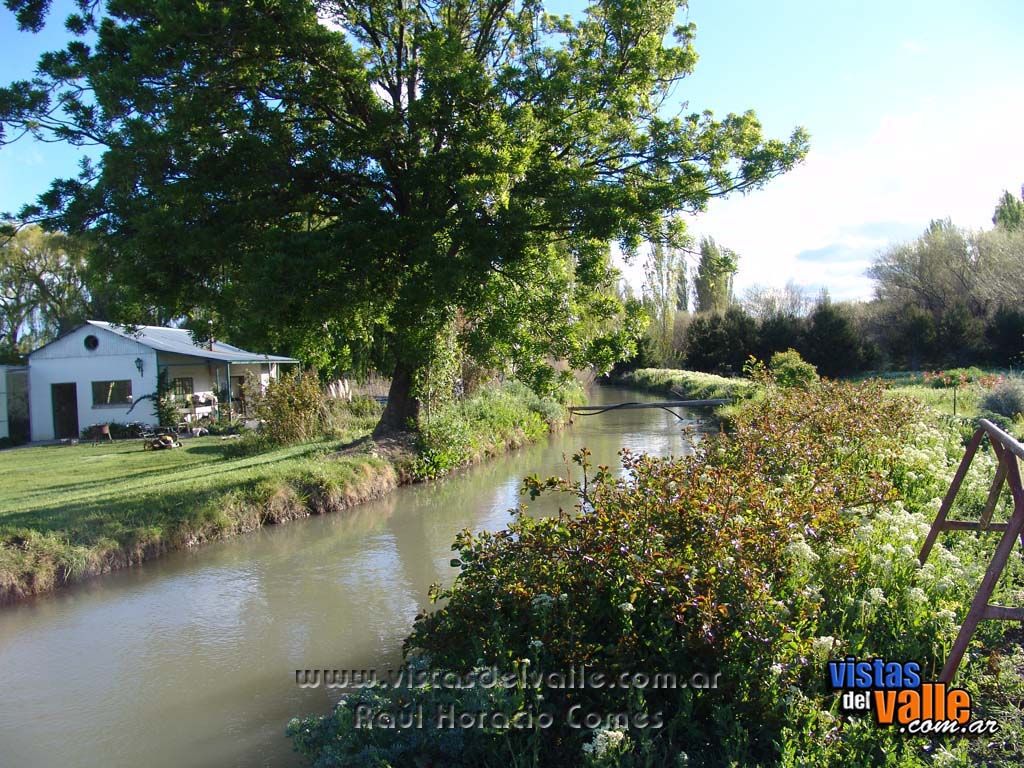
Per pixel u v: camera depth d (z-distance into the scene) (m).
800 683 3.71
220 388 28.56
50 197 11.34
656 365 47.38
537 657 3.91
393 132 12.30
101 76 10.32
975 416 13.30
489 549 4.70
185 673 6.01
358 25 13.92
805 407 9.61
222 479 11.93
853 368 33.78
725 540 4.08
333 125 13.54
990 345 30.28
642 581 3.95
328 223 14.05
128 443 22.47
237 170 11.57
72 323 39.41
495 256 12.03
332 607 7.44
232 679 5.85
